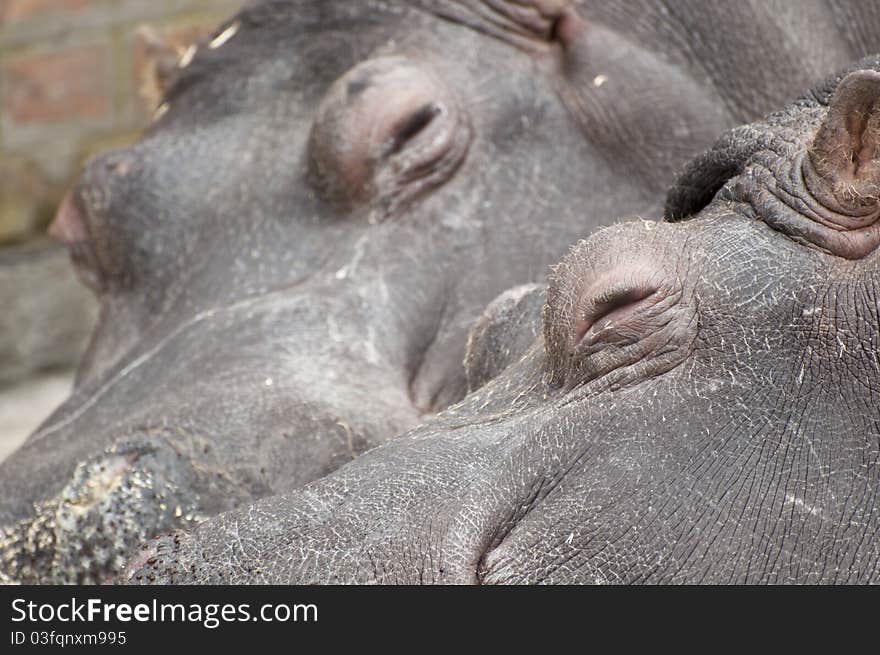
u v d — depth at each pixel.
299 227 16.17
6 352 42.69
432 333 15.45
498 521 9.07
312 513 9.30
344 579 8.88
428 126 16.14
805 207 9.44
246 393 13.83
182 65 18.05
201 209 16.75
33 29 45.16
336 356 14.66
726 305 9.32
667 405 9.23
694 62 17.20
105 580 12.41
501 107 16.55
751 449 9.06
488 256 15.91
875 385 9.09
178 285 16.39
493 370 11.73
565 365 9.69
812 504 8.91
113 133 44.75
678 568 8.86
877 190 9.14
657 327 9.38
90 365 16.84
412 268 15.66
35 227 45.00
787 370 9.18
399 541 8.94
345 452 13.34
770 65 17.16
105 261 17.12
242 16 17.95
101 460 12.96
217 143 17.19
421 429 9.99
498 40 17.00
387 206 15.96
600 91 16.73
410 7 17.23
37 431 15.36
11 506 13.54
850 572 8.79
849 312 9.17
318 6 17.58
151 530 12.51
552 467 9.20
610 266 9.55
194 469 12.90
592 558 8.93
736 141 10.26
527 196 16.30
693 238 9.63
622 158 16.72
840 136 9.30
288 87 17.41
